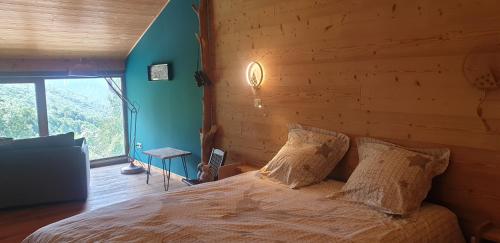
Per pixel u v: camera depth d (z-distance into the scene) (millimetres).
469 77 2174
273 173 2961
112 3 4516
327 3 2928
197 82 4277
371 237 1834
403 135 2545
